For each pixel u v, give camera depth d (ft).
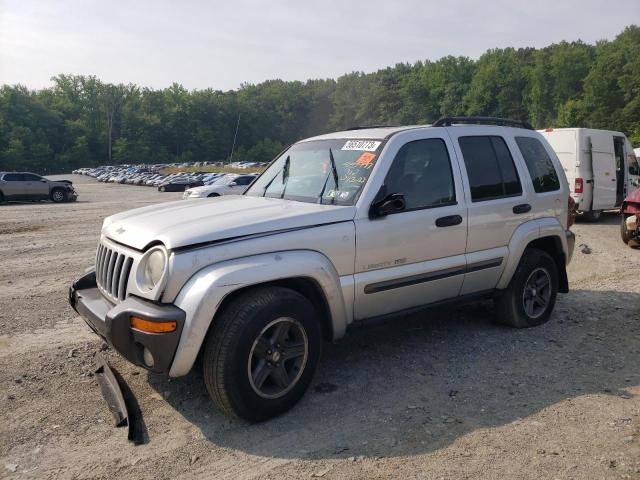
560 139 47.65
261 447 11.02
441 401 12.85
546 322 18.53
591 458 10.38
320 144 16.34
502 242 16.57
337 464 10.36
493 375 14.28
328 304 12.90
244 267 11.49
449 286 15.38
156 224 12.66
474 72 438.81
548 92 372.99
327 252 12.84
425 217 14.52
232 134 492.95
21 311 20.52
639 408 12.39
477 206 15.76
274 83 565.53
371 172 13.94
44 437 11.47
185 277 11.28
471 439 11.12
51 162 382.22
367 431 11.53
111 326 11.51
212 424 11.96
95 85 432.25
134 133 439.22
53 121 399.24
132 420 12.02
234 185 79.00
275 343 12.01
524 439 11.10
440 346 16.37
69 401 13.05
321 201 14.16
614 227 44.65
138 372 14.62
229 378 11.30
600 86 303.07
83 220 55.98
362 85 498.28
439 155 15.40
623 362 15.12
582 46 384.68
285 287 12.82
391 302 14.21
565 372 14.46
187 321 10.96
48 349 16.42
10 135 367.66
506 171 16.97
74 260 31.55
